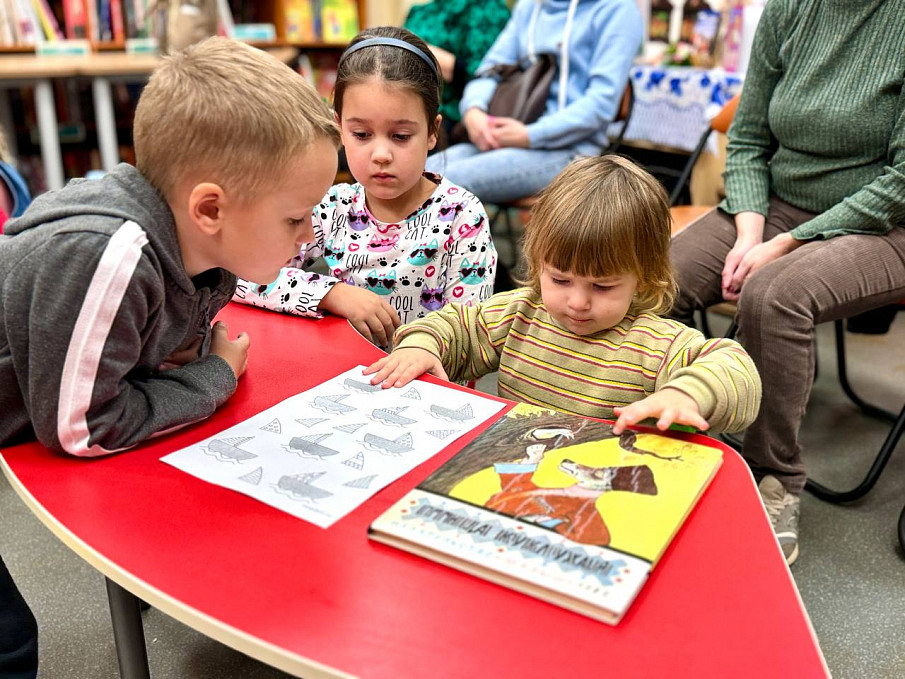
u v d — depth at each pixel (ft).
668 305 3.75
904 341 8.86
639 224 3.23
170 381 2.93
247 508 2.40
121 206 2.62
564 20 8.48
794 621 1.95
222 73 2.60
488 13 9.78
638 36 8.29
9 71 9.63
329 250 5.05
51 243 2.52
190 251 2.83
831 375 8.01
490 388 7.47
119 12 12.15
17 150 12.28
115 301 2.53
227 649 4.45
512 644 1.86
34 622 3.67
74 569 5.13
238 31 12.32
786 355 4.87
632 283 3.34
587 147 8.45
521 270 4.37
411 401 3.16
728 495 2.48
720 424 2.93
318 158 2.70
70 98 12.72
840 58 5.41
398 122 4.31
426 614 1.95
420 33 10.03
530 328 3.75
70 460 2.68
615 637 1.88
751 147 6.24
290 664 1.83
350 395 3.21
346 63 4.41
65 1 11.95
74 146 12.97
